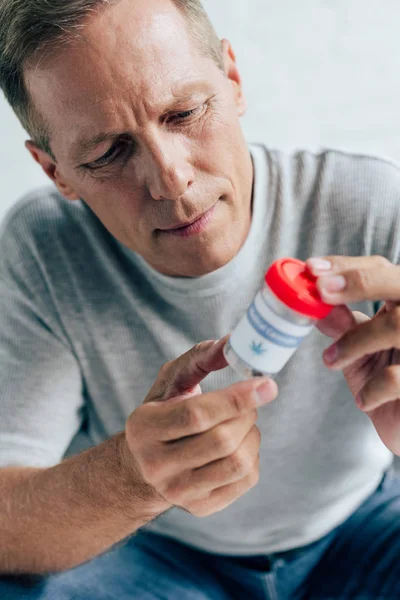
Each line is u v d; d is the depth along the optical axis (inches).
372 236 58.6
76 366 63.7
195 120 45.3
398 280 37.3
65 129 45.6
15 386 61.9
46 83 44.3
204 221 48.0
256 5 100.4
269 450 62.9
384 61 98.9
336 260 38.0
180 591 63.5
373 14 99.3
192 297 57.4
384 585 63.2
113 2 41.8
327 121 96.9
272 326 36.6
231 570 67.4
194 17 45.2
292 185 59.9
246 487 42.4
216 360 43.3
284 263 38.0
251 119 97.3
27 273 63.3
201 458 39.4
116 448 47.6
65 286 62.4
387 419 45.9
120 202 48.4
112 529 52.7
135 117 43.2
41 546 55.1
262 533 66.2
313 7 100.1
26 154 102.3
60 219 63.5
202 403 38.2
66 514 52.1
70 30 41.8
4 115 101.5
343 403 61.8
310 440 63.1
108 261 61.0
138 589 62.1
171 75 42.8
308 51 99.9
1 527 54.7
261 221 57.8
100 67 42.1
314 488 65.4
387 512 67.7
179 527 67.6
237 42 100.3
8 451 59.3
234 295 57.9
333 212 59.1
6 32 45.0
